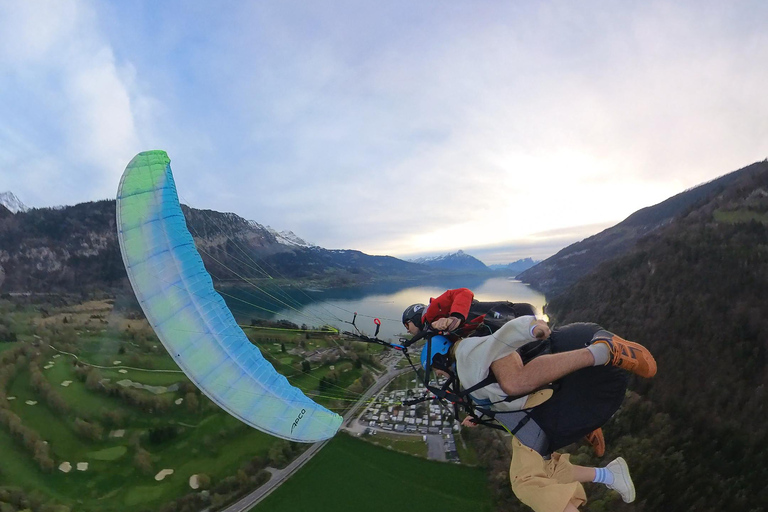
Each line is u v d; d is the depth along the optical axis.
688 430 35.34
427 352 3.61
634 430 37.62
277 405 5.05
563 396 3.24
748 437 32.53
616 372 3.18
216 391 4.81
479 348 3.16
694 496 31.05
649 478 33.28
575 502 3.15
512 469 3.45
